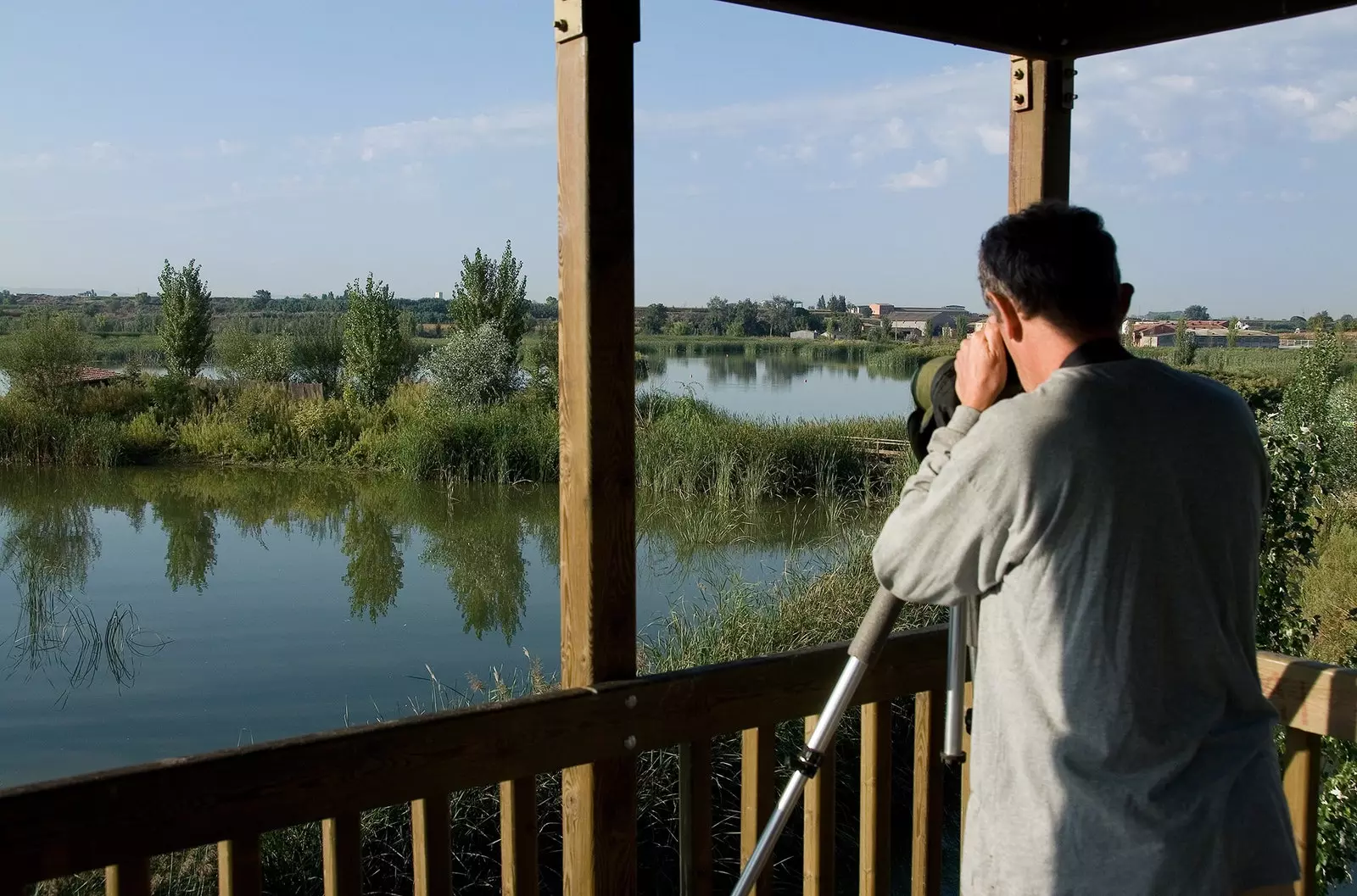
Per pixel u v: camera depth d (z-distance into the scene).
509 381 22.33
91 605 10.15
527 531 13.86
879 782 2.10
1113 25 2.24
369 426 21.11
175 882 3.96
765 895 1.97
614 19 1.71
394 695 7.33
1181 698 1.24
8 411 21.25
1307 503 4.27
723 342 76.88
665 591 9.55
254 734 6.64
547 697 1.73
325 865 1.59
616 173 1.74
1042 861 1.21
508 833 1.75
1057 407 1.24
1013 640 1.27
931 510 1.30
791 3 1.87
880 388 37.44
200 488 17.56
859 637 1.62
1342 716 1.91
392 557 12.41
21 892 1.33
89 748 6.45
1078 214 1.34
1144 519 1.21
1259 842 1.25
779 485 15.59
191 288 26.92
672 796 4.57
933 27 2.07
